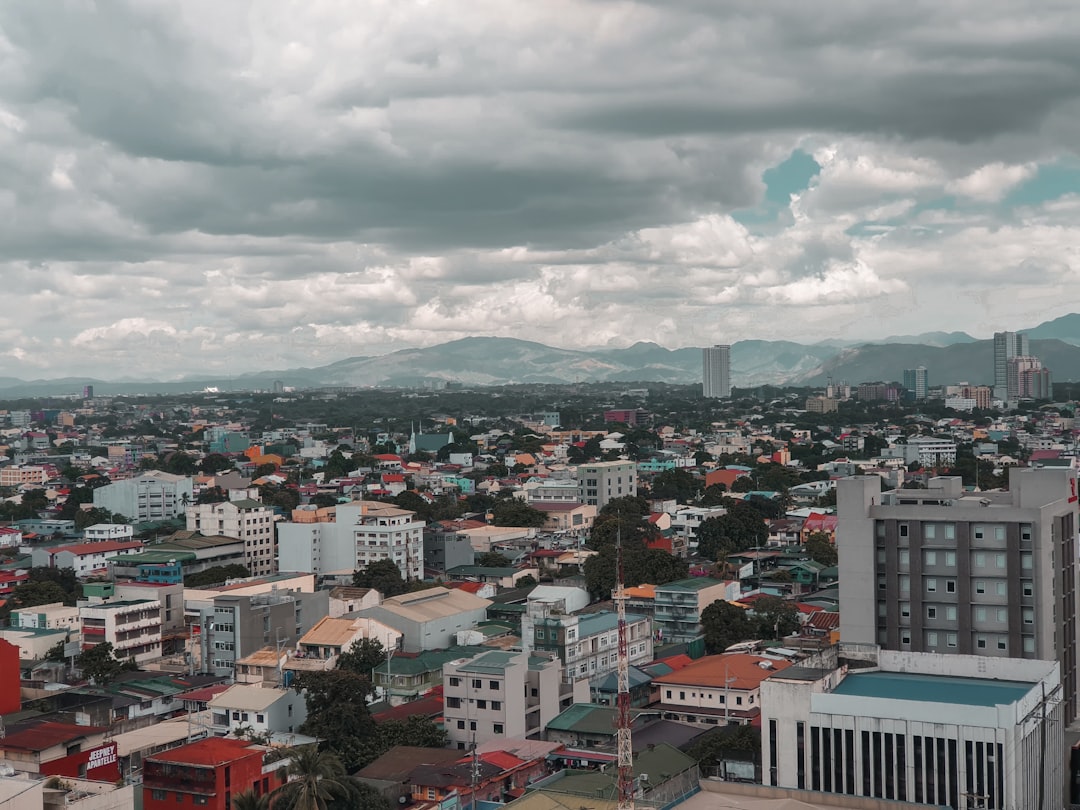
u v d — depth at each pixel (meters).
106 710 191.00
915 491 188.12
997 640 162.50
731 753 153.38
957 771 110.75
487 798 153.88
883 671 131.62
